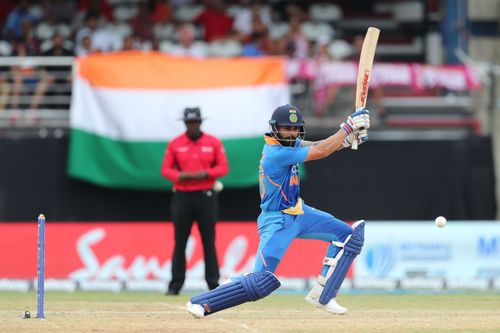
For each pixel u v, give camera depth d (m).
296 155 27.22
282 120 27.58
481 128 66.69
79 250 55.22
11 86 64.75
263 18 75.44
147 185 59.88
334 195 61.84
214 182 45.03
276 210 27.89
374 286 52.88
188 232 45.03
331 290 28.97
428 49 79.56
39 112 64.31
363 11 83.50
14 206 60.72
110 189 61.06
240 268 55.28
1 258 55.22
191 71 60.47
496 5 79.12
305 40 69.94
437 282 53.06
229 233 55.41
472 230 55.72
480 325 30.48
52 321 30.45
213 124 59.78
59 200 60.94
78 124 59.78
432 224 55.41
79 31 71.25
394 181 62.09
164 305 38.28
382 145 62.22
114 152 59.78
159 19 73.88
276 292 49.31
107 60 60.47
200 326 29.41
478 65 68.25
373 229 55.00
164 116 59.88
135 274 55.22
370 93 66.62
